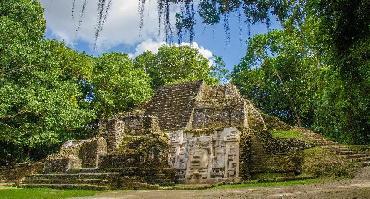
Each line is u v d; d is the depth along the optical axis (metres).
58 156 23.84
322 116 26.98
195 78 41.88
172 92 26.58
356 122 21.89
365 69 8.10
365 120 21.45
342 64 8.32
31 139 22.81
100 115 37.59
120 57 39.00
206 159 20.28
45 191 15.99
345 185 10.81
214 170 19.80
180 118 23.67
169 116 24.48
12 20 24.00
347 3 7.01
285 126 23.14
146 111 26.16
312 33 9.04
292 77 35.78
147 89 38.28
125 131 24.80
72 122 23.88
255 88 40.12
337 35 7.64
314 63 29.11
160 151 21.03
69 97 26.97
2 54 21.27
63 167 22.86
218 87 25.91
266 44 35.81
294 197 8.84
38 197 12.88
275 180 15.48
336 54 8.16
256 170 18.38
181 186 17.39
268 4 3.95
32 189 17.78
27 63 22.25
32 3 27.86
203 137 20.86
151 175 20.17
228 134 20.17
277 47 35.06
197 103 24.36
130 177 19.33
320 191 9.70
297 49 32.38
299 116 37.09
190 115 23.27
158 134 21.83
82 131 36.91
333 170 14.80
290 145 18.59
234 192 12.05
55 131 25.86
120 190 16.83
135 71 39.25
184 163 20.73
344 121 22.27
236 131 19.95
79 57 38.19
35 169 25.97
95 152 23.77
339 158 15.86
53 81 24.09
